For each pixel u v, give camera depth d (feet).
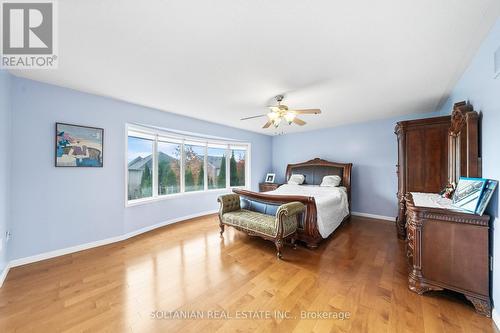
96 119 9.81
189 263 8.11
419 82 8.31
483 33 5.31
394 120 14.20
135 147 12.25
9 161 7.52
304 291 6.28
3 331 4.76
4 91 7.05
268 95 9.82
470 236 5.47
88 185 9.60
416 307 5.54
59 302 5.76
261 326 4.91
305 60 6.64
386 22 4.90
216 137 16.35
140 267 7.76
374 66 7.04
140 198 12.48
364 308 5.52
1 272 6.77
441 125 9.18
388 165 14.56
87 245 9.53
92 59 6.63
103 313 5.34
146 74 7.66
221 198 11.34
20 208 7.87
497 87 4.99
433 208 5.98
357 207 15.88
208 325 4.95
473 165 6.06
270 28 5.14
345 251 9.27
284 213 8.52
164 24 4.99
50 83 8.48
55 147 8.63
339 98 10.21
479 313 5.25
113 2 4.32
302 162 19.04
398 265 7.91
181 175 15.03
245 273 7.34
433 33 5.30
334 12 4.59
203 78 7.99
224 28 5.14
